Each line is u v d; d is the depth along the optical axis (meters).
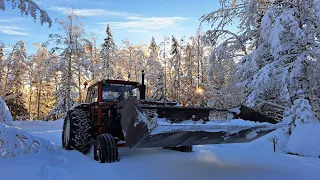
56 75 21.97
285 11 6.32
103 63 26.02
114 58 27.33
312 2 6.22
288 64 6.71
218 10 8.77
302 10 6.53
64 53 19.67
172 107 3.82
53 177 3.08
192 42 27.53
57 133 9.49
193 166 3.88
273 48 6.25
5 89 24.38
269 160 4.40
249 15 7.49
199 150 5.43
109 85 5.30
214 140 3.56
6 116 5.20
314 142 4.84
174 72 31.00
